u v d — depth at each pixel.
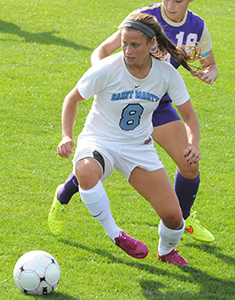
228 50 42.03
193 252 15.14
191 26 14.84
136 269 13.67
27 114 25.53
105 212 12.37
